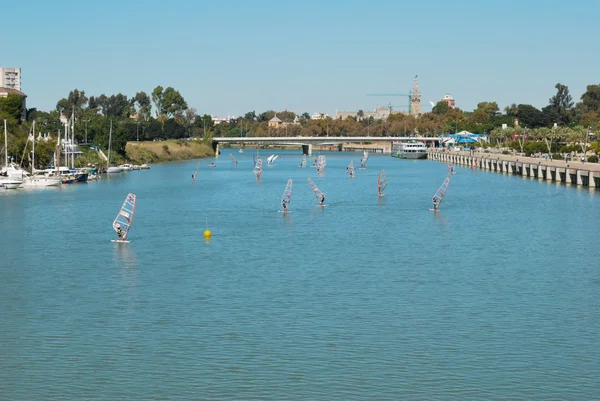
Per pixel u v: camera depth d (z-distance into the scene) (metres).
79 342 79.38
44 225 159.12
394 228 155.88
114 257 123.00
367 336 80.44
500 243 136.62
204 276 108.56
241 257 122.69
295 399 65.69
